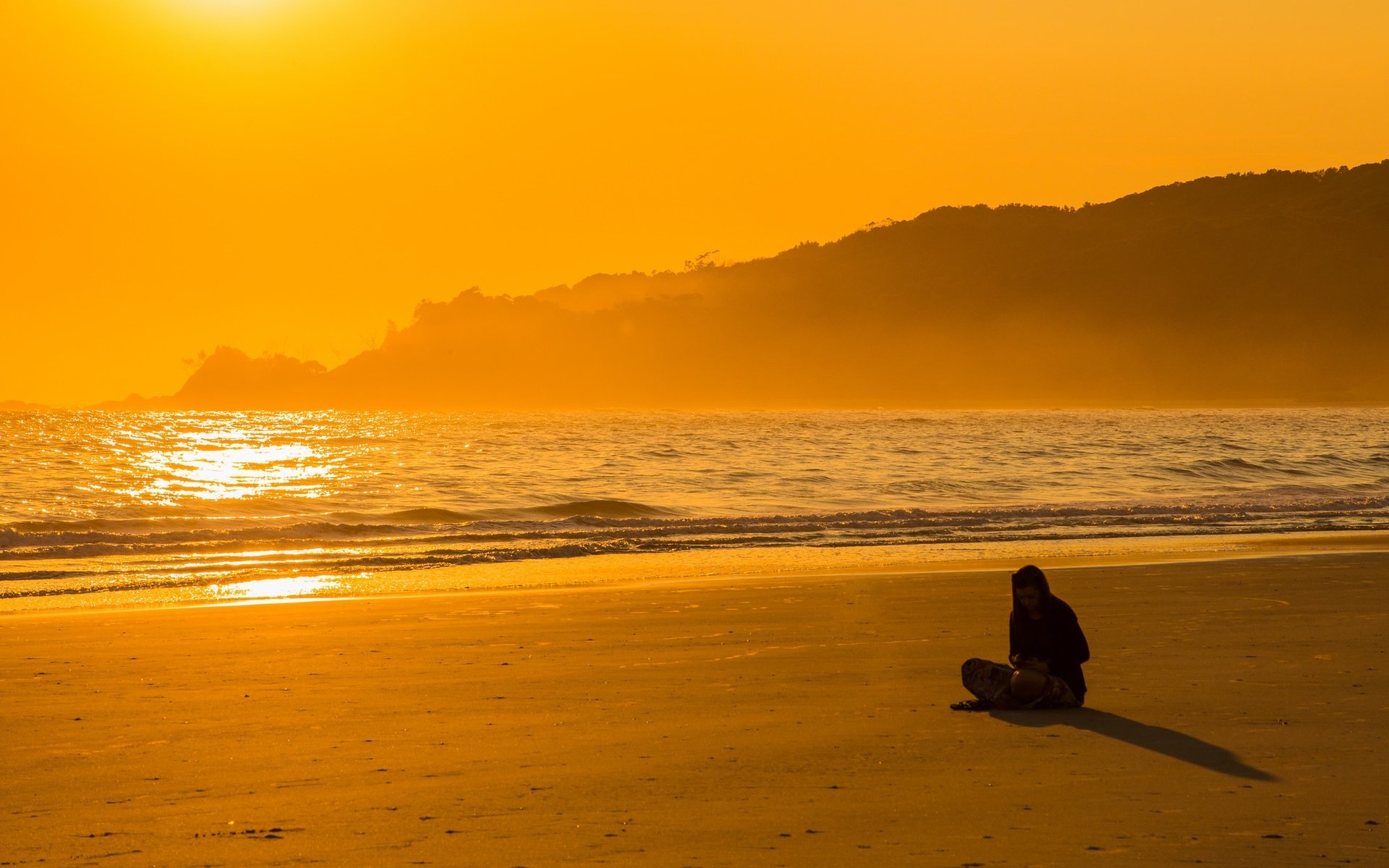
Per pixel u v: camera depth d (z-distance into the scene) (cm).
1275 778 1068
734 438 14325
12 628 2119
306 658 1792
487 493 6369
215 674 1655
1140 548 3650
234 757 1178
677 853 877
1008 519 4672
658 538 4112
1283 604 2294
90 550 3722
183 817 979
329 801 1019
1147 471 7712
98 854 885
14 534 3941
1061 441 12762
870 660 1761
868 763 1136
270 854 881
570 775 1099
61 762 1163
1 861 869
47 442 12975
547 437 14938
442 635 2016
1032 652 1403
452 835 924
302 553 3631
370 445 12762
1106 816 959
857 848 884
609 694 1496
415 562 3431
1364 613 2181
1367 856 859
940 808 987
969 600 2470
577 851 883
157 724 1334
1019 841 897
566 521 4641
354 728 1309
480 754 1187
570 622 2167
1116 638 1891
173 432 17512
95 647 1902
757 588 2683
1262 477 7462
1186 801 1000
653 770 1118
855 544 3903
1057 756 1156
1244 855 861
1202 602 2331
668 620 2191
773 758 1159
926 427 19188
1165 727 1276
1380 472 7919
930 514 4791
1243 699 1416
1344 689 1476
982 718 1338
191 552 3731
